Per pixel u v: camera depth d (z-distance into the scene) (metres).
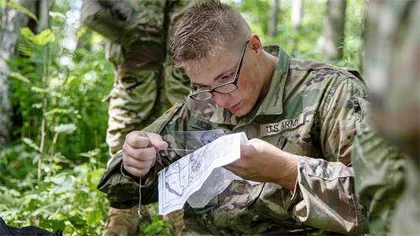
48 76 6.01
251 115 3.05
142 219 4.22
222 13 2.87
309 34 15.49
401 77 1.44
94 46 8.33
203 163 2.82
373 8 1.52
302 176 2.69
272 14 13.82
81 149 6.05
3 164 5.64
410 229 1.59
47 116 5.96
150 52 4.38
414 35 1.43
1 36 6.56
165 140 3.12
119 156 3.16
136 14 4.30
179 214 3.86
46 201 4.32
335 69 3.06
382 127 1.51
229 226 3.16
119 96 4.40
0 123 6.26
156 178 3.08
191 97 2.97
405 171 1.86
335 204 2.68
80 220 4.05
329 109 2.93
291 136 3.01
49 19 6.98
